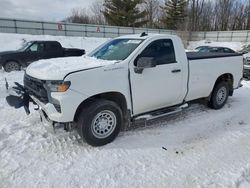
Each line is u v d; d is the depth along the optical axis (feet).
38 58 37.50
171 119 16.14
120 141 12.80
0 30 82.48
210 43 122.62
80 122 11.54
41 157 11.07
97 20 190.60
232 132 14.29
